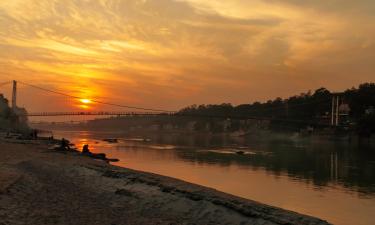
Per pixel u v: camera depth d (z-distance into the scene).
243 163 70.94
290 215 21.45
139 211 22.83
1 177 27.78
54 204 21.92
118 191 27.36
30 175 31.97
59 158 48.44
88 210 21.66
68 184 30.09
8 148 59.62
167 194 26.05
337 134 186.00
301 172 59.94
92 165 40.38
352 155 98.25
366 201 36.72
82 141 143.12
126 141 153.50
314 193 40.78
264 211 21.94
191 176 50.34
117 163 61.97
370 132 168.38
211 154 89.00
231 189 41.19
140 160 70.19
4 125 165.00
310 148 126.12
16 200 21.02
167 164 64.56
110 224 19.02
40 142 86.69
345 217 30.20
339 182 49.72
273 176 54.16
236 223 20.39
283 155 93.19
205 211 22.27
